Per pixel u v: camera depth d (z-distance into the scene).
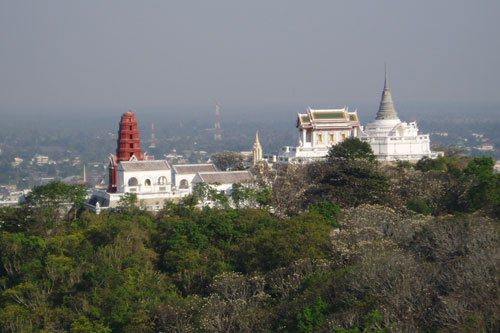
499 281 191.62
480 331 176.12
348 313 193.25
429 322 189.62
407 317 189.25
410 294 195.75
